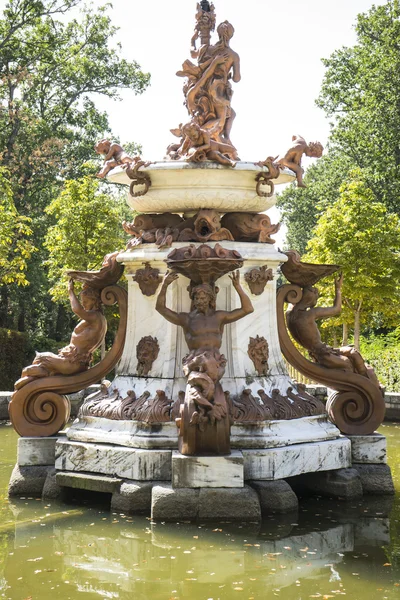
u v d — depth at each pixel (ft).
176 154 26.35
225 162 23.80
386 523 21.06
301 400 24.44
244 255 24.64
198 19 27.35
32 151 102.12
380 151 93.09
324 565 17.61
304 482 24.44
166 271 24.59
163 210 25.62
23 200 102.89
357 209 66.59
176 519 20.83
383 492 24.32
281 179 26.32
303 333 25.96
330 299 66.80
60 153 110.11
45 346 103.60
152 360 24.53
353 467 24.72
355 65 101.50
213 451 21.35
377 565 17.61
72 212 76.23
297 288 26.22
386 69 91.35
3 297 103.04
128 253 25.18
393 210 94.22
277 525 20.70
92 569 17.33
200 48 27.12
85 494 23.98
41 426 24.94
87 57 111.86
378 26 94.99
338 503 23.16
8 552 18.49
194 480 20.97
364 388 25.53
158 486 21.25
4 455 30.96
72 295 25.73
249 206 25.35
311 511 22.18
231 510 20.79
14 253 75.92
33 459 24.53
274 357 25.35
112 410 23.50
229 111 27.14
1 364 77.87
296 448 22.63
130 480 22.02
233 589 16.12
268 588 16.20
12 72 103.09
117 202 104.73
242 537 19.58
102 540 19.33
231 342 24.47
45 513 21.86
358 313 66.64
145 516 21.36
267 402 23.66
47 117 112.37
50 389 25.02
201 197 24.59
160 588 16.20
